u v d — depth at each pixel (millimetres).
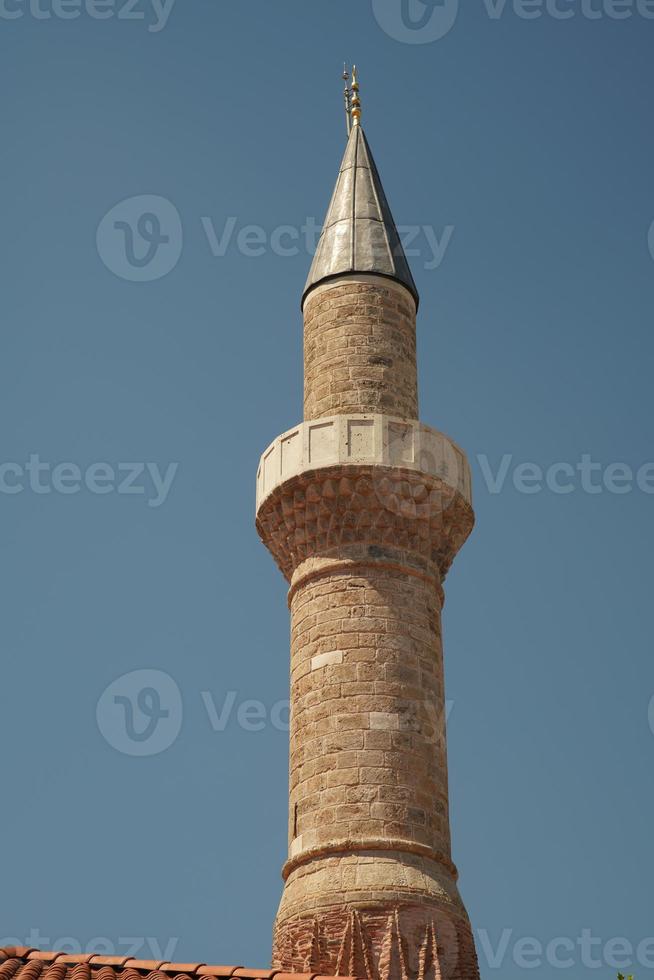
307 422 41375
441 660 40344
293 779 38594
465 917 37000
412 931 35844
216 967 30359
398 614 39656
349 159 47781
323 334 43812
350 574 40031
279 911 37344
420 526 40781
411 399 43250
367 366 43031
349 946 35469
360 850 36781
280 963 36281
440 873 37219
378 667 38812
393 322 44000
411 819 37312
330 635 39406
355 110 49344
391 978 35156
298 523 40969
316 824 37406
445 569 41844
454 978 35812
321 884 36500
